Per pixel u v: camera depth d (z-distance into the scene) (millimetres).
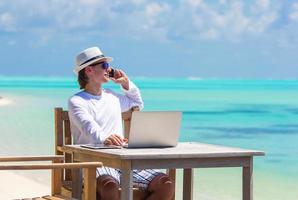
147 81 132875
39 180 12000
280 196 12047
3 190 10781
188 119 32812
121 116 7723
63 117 7543
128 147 6664
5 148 18156
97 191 6891
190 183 7270
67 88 78750
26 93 59656
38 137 20828
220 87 98438
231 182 12867
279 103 50844
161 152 6316
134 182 7004
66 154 7438
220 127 28062
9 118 28734
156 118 6652
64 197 6840
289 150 19891
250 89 90812
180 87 94250
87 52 7371
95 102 7363
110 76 7746
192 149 6613
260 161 17188
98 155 6410
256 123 30938
